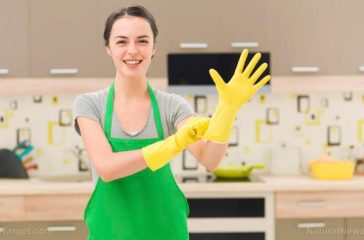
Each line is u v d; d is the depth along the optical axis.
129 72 1.48
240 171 3.50
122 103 1.57
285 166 3.68
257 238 3.12
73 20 3.33
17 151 3.72
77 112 1.55
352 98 3.80
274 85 3.37
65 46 3.33
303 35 3.38
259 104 3.79
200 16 3.35
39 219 3.11
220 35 3.35
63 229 3.23
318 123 3.80
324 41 3.39
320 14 3.38
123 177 1.52
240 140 3.79
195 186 3.09
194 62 3.34
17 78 3.33
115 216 1.51
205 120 1.32
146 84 1.59
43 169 3.75
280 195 3.13
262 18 3.36
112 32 1.47
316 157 3.79
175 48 3.34
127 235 1.51
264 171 3.79
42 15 3.32
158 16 3.34
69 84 3.33
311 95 3.79
